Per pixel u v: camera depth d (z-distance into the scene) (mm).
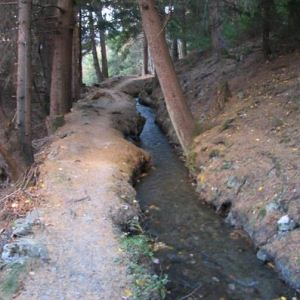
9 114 13547
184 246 6812
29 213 6988
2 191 8555
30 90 8992
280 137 8766
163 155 12391
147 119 18031
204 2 13008
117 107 17047
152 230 7406
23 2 8859
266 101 10953
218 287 5699
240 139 9406
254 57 15391
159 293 5227
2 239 6141
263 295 5492
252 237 6758
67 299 4824
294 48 13555
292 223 6273
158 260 6352
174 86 10945
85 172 8938
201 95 15789
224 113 11844
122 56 37625
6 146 8484
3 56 13461
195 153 10156
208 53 21844
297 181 6977
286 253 5906
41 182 8344
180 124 11102
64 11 14102
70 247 5953
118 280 5223
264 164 7953
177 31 16516
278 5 11914
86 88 24891
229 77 15188
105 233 6414
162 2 13117
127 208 7469
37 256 5590
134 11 22016
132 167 10172
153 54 10836
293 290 5480
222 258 6402
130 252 5930
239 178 8023
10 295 4879
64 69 14578
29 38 8969
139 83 27281
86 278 5238
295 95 10336
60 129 12891
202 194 8695
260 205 7062
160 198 8820
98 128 12836
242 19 13883
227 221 7566
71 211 7078
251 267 6117
